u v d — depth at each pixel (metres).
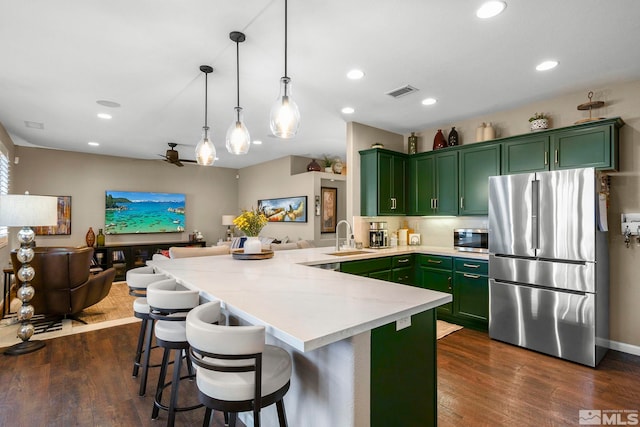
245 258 3.18
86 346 3.31
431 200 4.57
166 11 2.12
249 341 1.24
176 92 3.50
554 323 3.03
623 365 2.87
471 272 3.78
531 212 3.19
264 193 8.22
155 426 2.04
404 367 1.62
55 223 3.39
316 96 3.60
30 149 6.29
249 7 2.08
